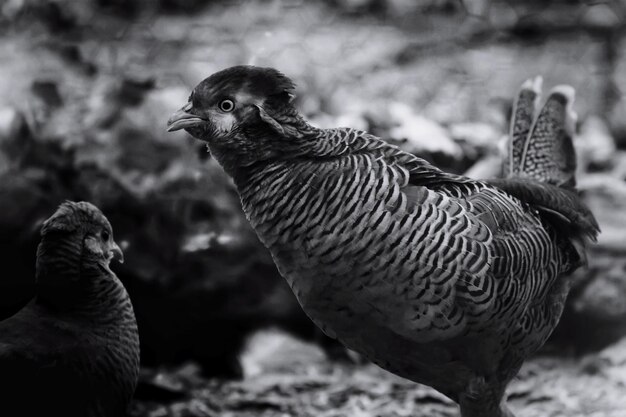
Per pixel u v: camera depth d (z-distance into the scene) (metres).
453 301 7.90
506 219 8.23
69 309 8.25
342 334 8.27
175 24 17.67
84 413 8.10
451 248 7.80
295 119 8.03
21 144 12.12
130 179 11.92
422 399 11.12
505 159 10.41
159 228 11.82
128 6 17.94
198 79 15.14
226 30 17.41
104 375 8.18
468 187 8.28
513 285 8.16
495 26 18.66
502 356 8.54
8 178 11.87
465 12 18.92
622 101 16.28
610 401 10.84
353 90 15.84
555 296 9.02
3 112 12.30
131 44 16.75
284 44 16.84
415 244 7.73
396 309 7.88
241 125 7.97
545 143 9.87
